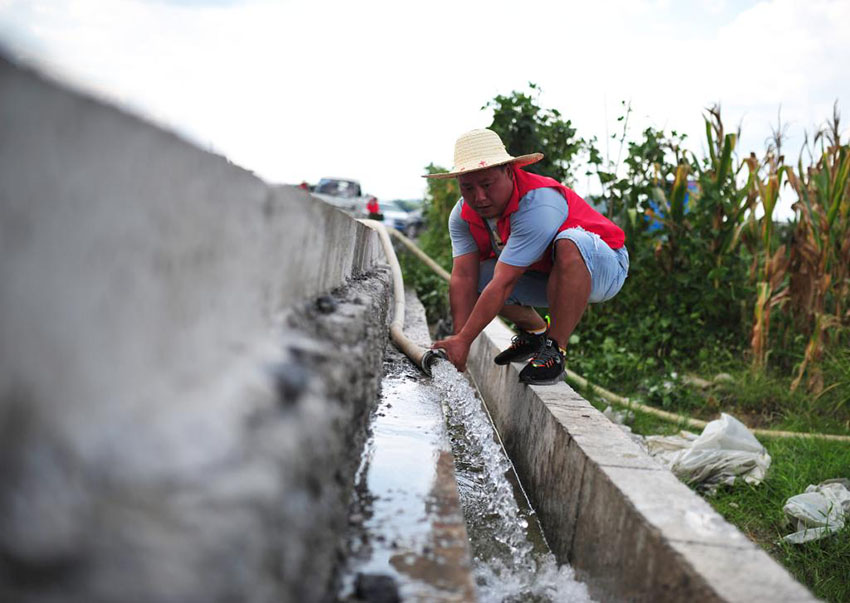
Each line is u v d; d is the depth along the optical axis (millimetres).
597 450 2373
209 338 1073
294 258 1623
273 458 924
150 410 867
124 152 818
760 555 1623
